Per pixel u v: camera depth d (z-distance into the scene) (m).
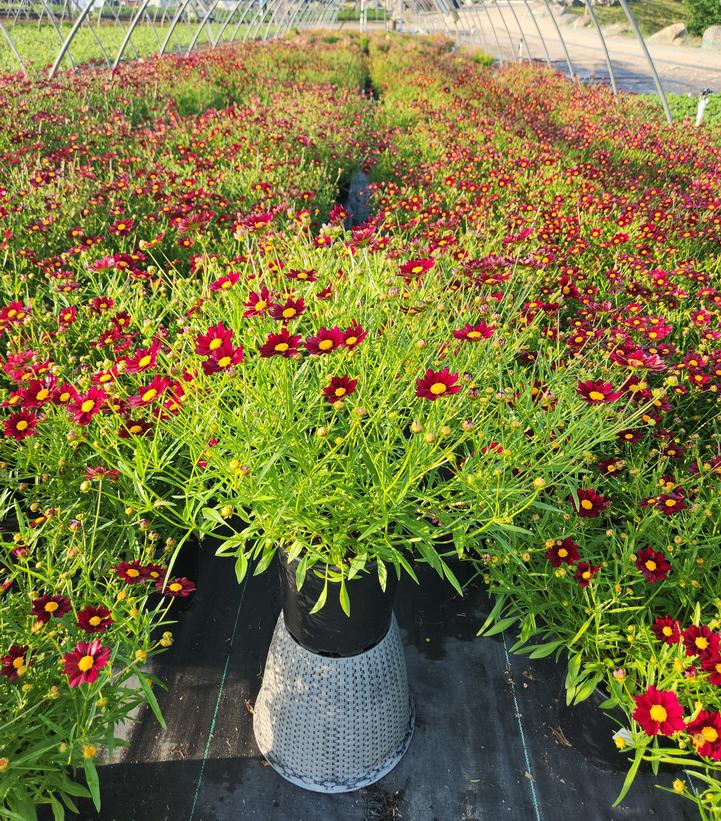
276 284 2.53
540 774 2.18
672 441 2.89
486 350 2.25
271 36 26.62
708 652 1.72
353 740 2.01
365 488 1.77
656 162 8.70
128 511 2.21
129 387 2.70
